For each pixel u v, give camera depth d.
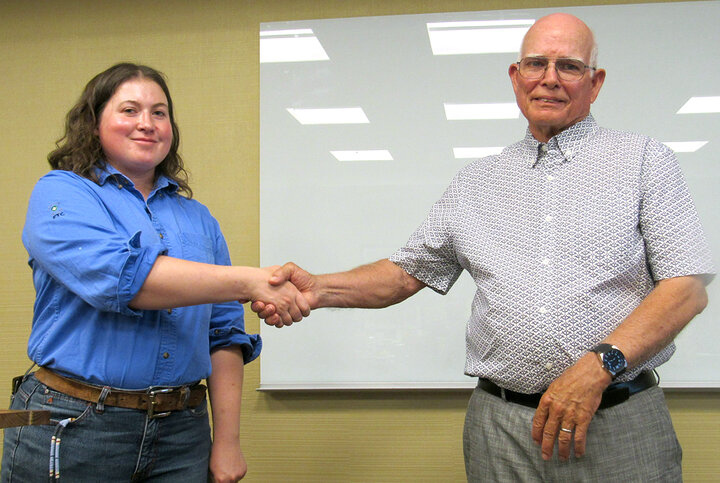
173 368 1.34
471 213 1.53
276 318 1.55
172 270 1.28
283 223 2.56
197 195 2.64
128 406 1.28
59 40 2.74
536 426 1.29
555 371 1.37
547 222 1.42
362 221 2.54
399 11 2.59
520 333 1.39
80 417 1.25
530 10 2.51
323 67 2.59
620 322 1.35
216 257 1.58
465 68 2.53
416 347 2.48
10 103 2.74
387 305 1.70
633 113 2.44
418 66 2.55
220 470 1.48
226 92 2.66
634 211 1.36
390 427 2.49
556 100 1.44
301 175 2.57
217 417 1.53
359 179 2.55
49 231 1.26
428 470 2.47
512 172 1.51
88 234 1.24
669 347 1.43
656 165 1.37
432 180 2.52
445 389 2.43
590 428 1.34
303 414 2.53
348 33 2.59
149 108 1.40
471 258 1.49
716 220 2.38
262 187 2.58
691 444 2.37
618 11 2.47
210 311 1.48
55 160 1.44
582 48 1.45
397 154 2.54
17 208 2.70
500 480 1.44
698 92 2.42
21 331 2.66
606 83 2.46
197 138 2.66
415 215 2.52
